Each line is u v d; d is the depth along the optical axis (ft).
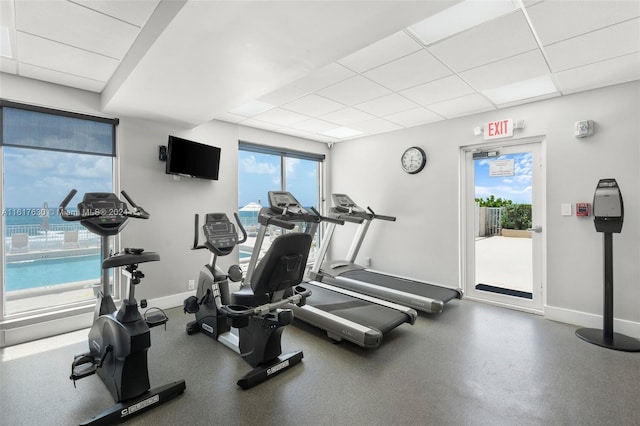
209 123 13.91
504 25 6.96
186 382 7.24
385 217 14.79
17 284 13.26
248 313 6.90
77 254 11.64
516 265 12.73
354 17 5.73
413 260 15.56
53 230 10.64
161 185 12.28
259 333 7.77
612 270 9.25
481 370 7.83
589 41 7.60
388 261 16.58
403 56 8.39
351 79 9.91
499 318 11.55
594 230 10.51
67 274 12.37
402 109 12.85
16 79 9.41
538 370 7.81
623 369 7.81
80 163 11.14
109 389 6.77
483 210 13.62
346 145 18.79
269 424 5.83
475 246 13.84
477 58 8.50
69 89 10.33
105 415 5.68
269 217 10.00
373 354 8.71
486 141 13.14
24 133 9.61
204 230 9.75
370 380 7.37
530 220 12.35
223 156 14.34
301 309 10.43
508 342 9.46
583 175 10.71
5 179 9.64
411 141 15.64
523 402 6.51
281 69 7.79
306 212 10.89
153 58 7.19
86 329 10.43
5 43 7.70
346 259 17.39
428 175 14.99
